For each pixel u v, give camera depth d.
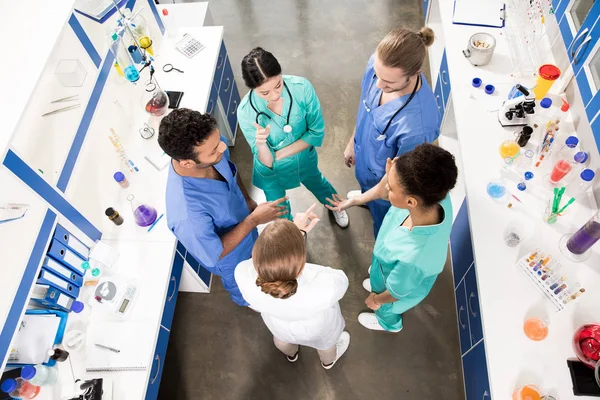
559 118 2.21
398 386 2.47
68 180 1.93
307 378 2.52
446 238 1.67
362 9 4.15
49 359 1.83
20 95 1.50
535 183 2.12
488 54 2.46
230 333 2.70
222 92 3.06
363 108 2.11
